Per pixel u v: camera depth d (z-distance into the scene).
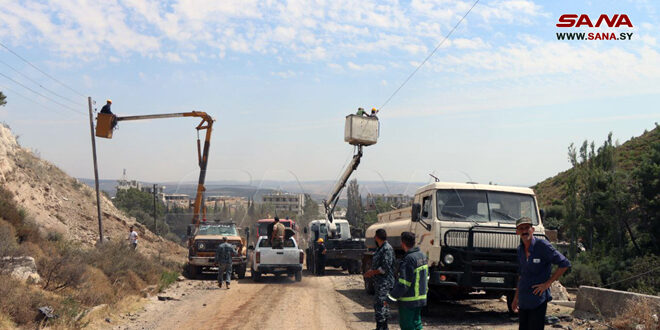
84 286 12.61
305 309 13.23
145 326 10.86
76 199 33.91
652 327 8.59
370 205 18.25
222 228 24.16
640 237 30.77
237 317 11.95
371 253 16.27
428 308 12.45
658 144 31.80
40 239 17.22
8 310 9.33
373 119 20.56
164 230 49.97
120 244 19.84
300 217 26.52
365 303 14.54
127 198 83.25
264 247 21.34
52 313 9.87
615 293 10.33
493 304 14.05
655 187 29.47
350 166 22.38
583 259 28.55
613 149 32.34
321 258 24.92
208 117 26.42
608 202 30.17
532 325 6.54
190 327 10.72
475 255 11.56
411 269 7.59
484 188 12.35
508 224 11.95
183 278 21.11
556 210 44.72
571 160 33.34
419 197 13.09
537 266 6.51
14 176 26.44
